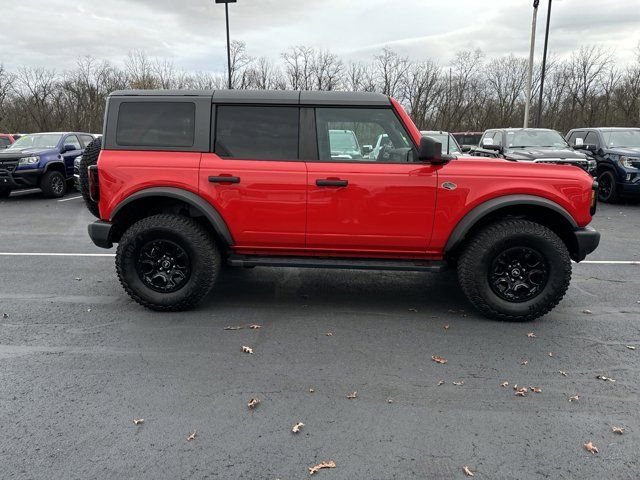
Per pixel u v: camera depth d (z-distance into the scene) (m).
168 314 4.29
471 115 43.31
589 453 2.43
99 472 2.26
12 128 43.25
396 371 3.26
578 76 41.00
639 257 6.53
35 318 4.18
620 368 3.33
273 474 2.26
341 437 2.54
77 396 2.91
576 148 12.10
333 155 4.11
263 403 2.86
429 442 2.51
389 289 5.06
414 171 3.99
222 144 4.12
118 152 4.15
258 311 4.38
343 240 4.14
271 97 4.08
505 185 3.98
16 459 2.34
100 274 5.58
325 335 3.85
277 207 4.07
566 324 4.13
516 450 2.45
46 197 12.53
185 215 4.43
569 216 4.00
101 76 42.47
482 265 4.04
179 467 2.30
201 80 40.16
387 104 4.05
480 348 3.62
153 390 2.99
